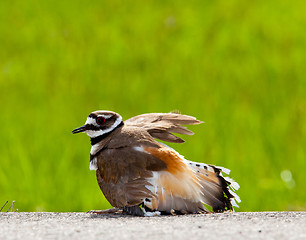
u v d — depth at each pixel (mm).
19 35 21641
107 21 22688
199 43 20422
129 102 15930
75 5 24547
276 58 18688
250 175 12469
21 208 11672
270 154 13133
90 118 8203
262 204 11820
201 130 13898
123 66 18688
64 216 7270
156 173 7613
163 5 24375
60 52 20000
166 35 21266
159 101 15797
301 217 6535
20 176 12391
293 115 14445
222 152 13109
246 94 16000
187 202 7582
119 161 7773
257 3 24219
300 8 23281
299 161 12852
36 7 24297
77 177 12391
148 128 8461
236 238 5496
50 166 12711
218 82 16969
